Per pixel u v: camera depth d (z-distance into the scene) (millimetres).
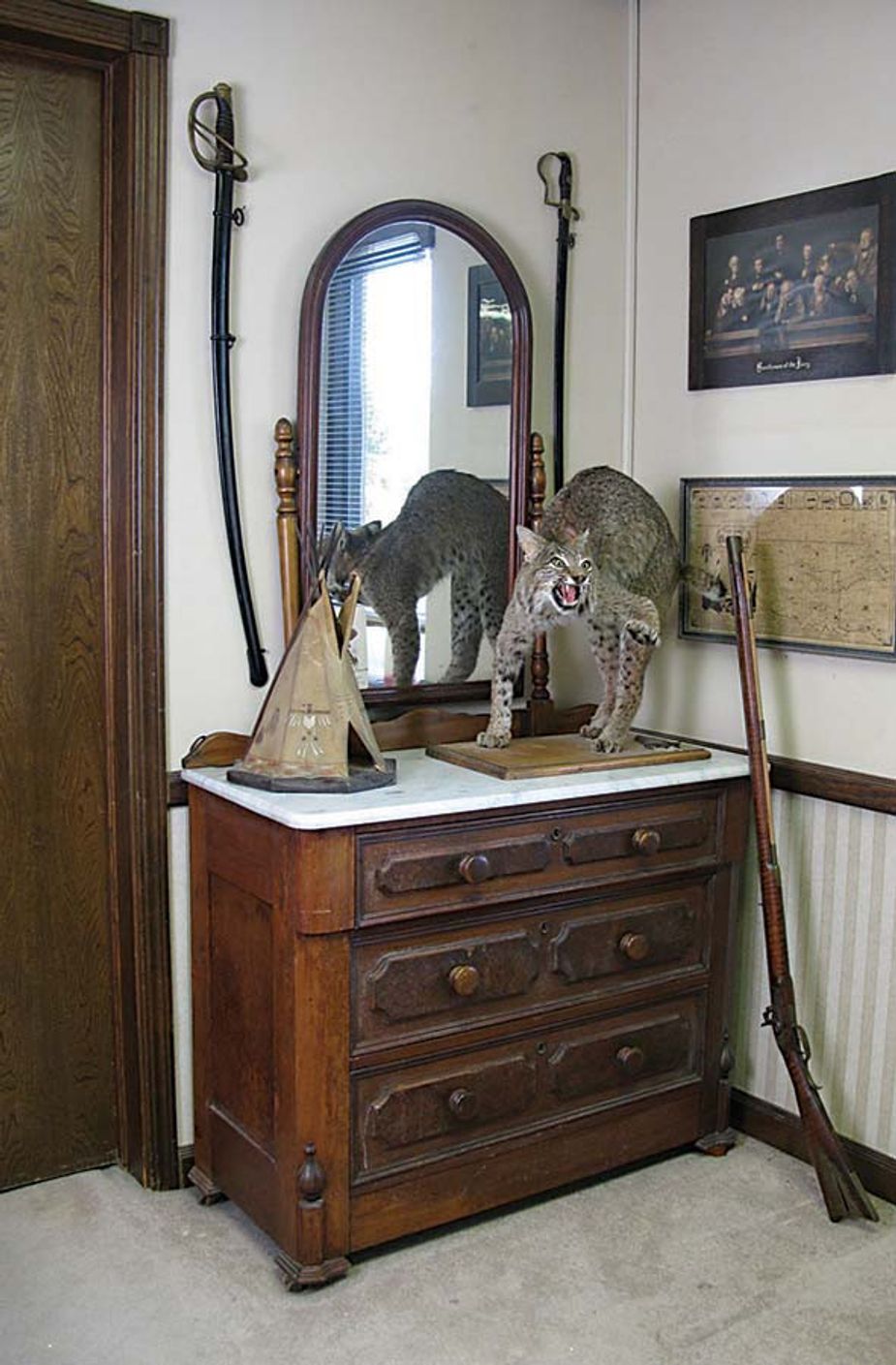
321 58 2430
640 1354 1997
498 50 2652
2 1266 2201
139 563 2330
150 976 2416
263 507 2461
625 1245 2289
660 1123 2539
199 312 2355
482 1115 2289
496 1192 2330
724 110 2645
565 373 2830
